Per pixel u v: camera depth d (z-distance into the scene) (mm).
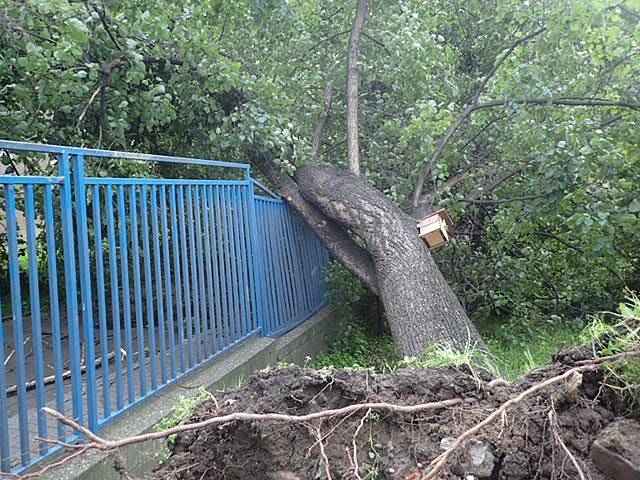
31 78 4613
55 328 2803
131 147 6305
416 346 4410
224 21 5848
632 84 5504
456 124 6137
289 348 5551
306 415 1955
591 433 1993
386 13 6754
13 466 2590
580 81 5484
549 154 5180
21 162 5121
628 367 2041
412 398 2146
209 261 4406
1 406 2521
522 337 6105
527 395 1865
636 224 5164
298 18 6086
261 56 6602
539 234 6758
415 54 6047
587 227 4988
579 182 5461
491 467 1944
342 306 6980
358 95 6609
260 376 2266
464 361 2367
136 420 3271
